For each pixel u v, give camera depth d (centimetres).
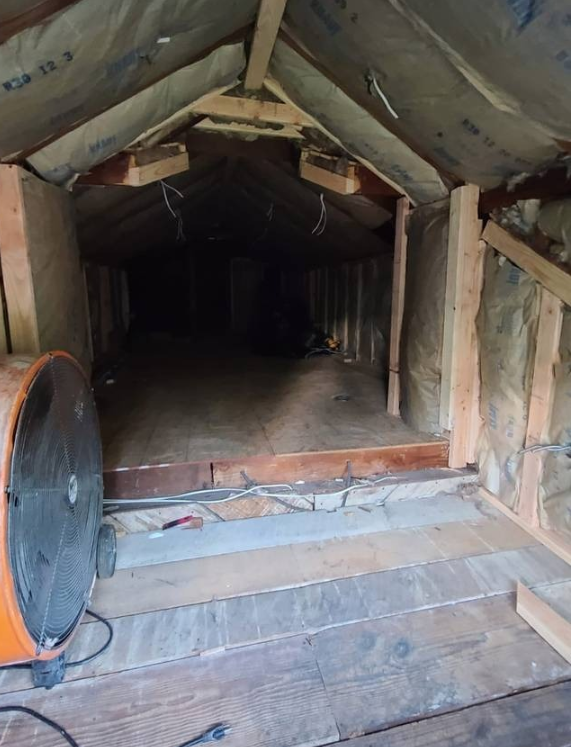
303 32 171
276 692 128
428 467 244
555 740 115
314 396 350
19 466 102
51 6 113
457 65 144
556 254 181
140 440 249
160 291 782
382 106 188
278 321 647
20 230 176
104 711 122
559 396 188
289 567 180
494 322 217
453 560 185
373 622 153
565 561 183
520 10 112
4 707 123
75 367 147
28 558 105
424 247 250
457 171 208
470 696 127
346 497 226
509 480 219
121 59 147
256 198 441
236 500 215
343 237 428
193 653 140
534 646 144
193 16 147
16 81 131
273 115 229
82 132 184
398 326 287
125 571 178
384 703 125
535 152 168
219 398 346
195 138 264
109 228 369
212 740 115
